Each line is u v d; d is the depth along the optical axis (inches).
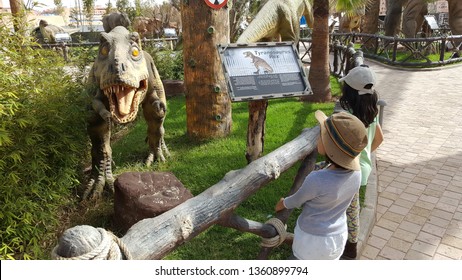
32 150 105.9
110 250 55.1
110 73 120.7
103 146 145.9
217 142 200.5
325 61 282.7
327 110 256.8
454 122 241.1
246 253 114.6
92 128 141.6
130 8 726.5
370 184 152.3
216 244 118.2
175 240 72.2
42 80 124.3
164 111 165.8
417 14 526.9
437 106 280.4
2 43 111.6
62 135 118.6
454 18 507.8
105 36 128.5
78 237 52.5
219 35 190.5
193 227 77.5
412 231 125.3
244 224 94.5
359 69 92.4
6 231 93.7
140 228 69.6
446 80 374.0
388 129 232.8
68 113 123.7
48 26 573.6
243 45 111.6
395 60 472.7
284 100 294.2
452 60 454.3
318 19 275.9
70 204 134.2
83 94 134.1
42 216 104.3
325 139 73.0
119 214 123.3
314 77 285.6
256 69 110.2
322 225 76.7
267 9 244.2
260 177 97.1
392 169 174.1
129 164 176.9
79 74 178.9
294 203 78.0
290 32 258.7
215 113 201.5
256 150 129.2
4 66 106.3
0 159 97.3
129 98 125.5
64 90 131.9
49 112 116.3
